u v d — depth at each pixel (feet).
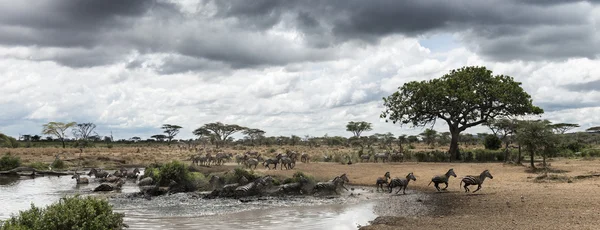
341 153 179.52
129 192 87.81
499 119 148.36
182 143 391.45
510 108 166.20
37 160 174.81
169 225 51.01
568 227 42.19
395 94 179.63
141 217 56.75
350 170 116.98
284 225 50.62
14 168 141.08
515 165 122.52
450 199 67.41
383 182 82.38
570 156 163.94
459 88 166.91
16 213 61.77
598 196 60.34
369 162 151.02
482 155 161.99
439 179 78.07
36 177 127.75
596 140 296.10
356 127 371.97
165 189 86.48
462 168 117.70
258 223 52.03
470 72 173.27
